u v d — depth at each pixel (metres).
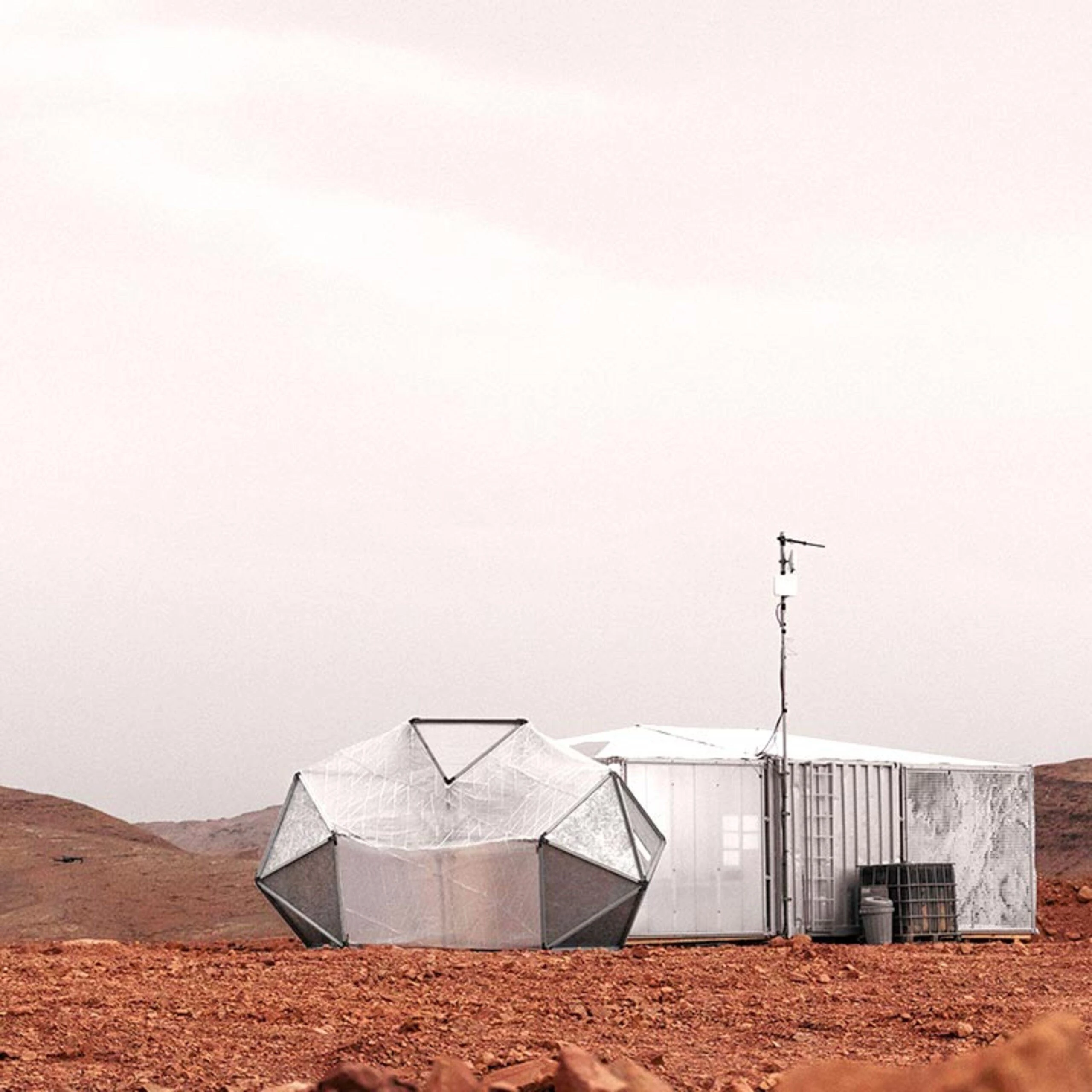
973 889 42.84
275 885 35.19
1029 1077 9.23
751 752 41.56
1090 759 130.88
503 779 35.12
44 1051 15.68
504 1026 18.19
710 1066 15.79
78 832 107.19
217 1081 14.32
